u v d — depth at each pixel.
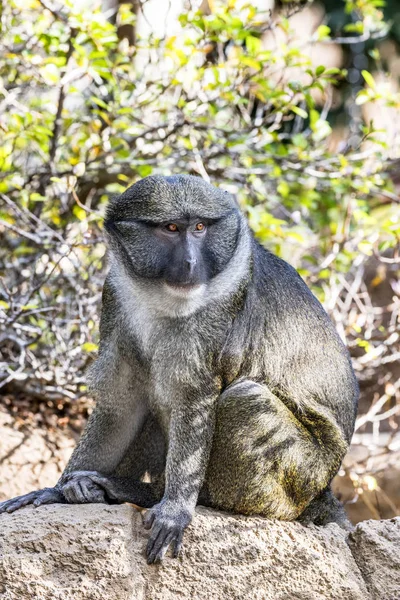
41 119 10.62
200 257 6.25
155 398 6.58
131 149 11.42
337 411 6.91
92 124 10.85
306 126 16.67
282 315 6.75
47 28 10.83
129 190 6.41
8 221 10.97
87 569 5.71
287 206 12.59
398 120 14.32
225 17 10.14
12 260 11.07
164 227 6.25
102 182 11.49
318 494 6.63
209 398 6.38
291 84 10.45
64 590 5.63
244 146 11.15
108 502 6.54
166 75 11.09
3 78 11.55
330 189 12.03
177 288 6.18
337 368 6.96
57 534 5.79
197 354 6.37
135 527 6.06
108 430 6.81
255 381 6.61
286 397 6.69
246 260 6.50
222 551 6.00
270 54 10.64
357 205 11.52
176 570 5.92
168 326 6.42
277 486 6.37
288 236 10.57
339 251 11.42
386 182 12.62
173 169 11.52
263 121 11.12
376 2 11.92
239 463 6.28
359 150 13.62
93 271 10.34
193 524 6.07
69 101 12.84
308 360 6.80
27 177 11.40
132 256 6.32
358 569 6.12
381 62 20.27
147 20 10.70
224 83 10.41
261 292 6.72
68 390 10.27
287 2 13.41
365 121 18.69
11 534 5.76
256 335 6.61
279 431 6.37
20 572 5.63
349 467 10.82
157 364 6.44
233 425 6.28
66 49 10.78
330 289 11.76
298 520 6.60
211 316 6.40
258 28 13.19
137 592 5.80
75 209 9.90
